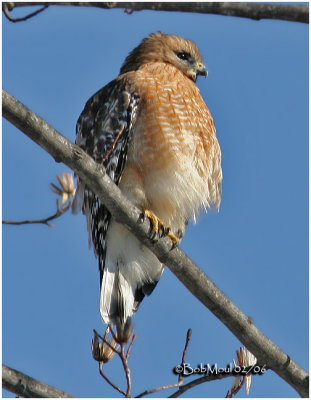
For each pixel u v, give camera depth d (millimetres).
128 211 8703
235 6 7898
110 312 10445
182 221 11000
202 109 11117
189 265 8789
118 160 10477
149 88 10789
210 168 11328
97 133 10961
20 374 7520
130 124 10555
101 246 10617
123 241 10539
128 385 7703
